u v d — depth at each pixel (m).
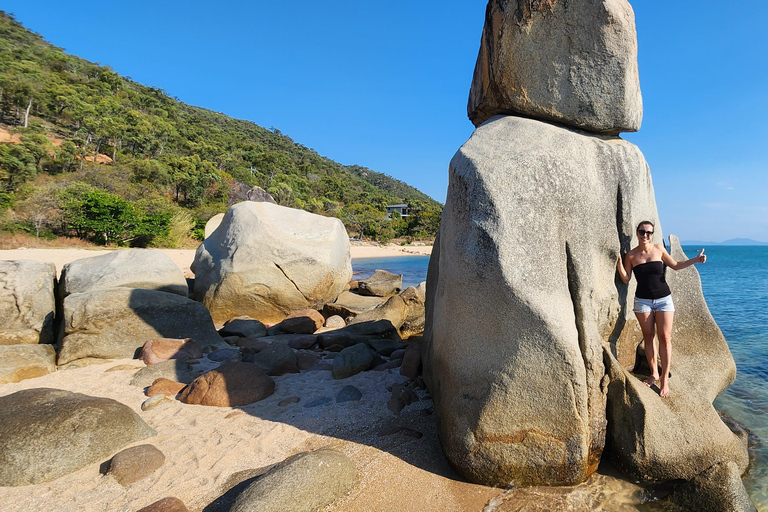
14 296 5.99
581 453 2.98
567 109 3.70
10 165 30.94
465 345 3.21
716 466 3.13
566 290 3.19
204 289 8.59
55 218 24.67
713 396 3.62
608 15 3.52
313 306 8.97
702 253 3.45
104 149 51.50
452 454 3.16
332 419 4.00
